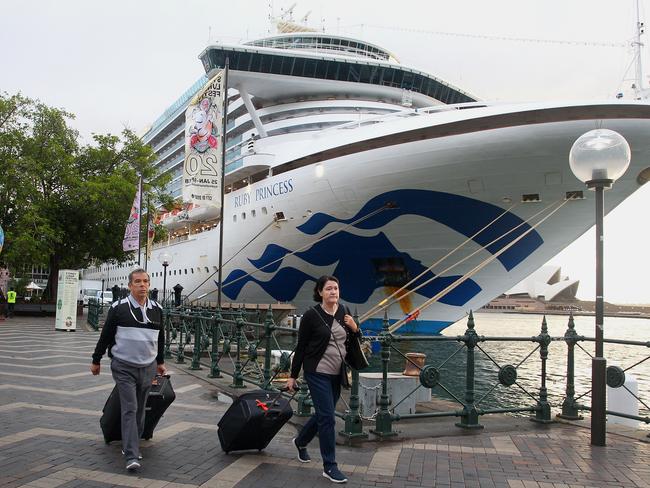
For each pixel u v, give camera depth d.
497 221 18.55
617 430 7.00
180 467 5.11
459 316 22.12
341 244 21.34
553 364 20.50
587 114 15.55
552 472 5.20
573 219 18.39
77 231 33.97
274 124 26.48
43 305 32.84
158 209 39.56
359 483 4.83
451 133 17.05
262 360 13.42
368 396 7.67
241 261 25.70
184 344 13.87
